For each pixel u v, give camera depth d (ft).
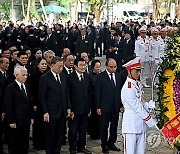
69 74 25.17
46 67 25.98
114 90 24.62
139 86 20.54
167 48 19.65
